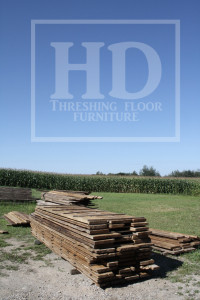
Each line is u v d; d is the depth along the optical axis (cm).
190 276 623
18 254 751
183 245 787
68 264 682
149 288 555
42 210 853
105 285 552
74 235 631
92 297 512
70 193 1226
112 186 3067
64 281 580
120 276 563
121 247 571
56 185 2834
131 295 523
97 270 540
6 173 2644
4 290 532
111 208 1706
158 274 627
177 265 689
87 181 2997
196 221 1294
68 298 506
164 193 3056
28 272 627
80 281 581
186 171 5153
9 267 651
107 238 568
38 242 853
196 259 730
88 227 570
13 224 1092
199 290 553
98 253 548
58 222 722
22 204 1630
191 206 1841
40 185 2761
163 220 1307
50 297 509
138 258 596
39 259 715
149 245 607
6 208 1510
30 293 523
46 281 580
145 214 1491
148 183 3075
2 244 835
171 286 568
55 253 750
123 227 612
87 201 1088
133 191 3078
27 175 2711
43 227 834
